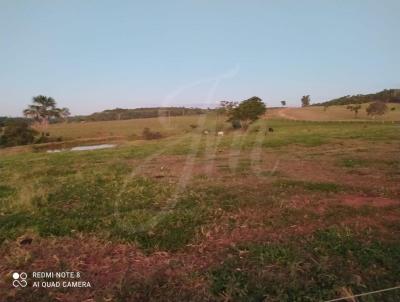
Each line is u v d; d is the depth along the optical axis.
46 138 38.41
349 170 9.70
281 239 4.30
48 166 12.88
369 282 3.23
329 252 3.86
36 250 4.17
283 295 3.01
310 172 9.52
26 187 7.62
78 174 9.71
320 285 3.19
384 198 6.36
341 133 25.91
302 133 26.73
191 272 3.51
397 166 10.02
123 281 3.34
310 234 4.46
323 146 17.12
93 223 5.09
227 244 4.21
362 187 7.24
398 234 4.42
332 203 5.98
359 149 15.02
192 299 3.04
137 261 3.83
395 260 3.62
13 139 39.38
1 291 3.25
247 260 3.71
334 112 67.69
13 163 14.95
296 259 3.65
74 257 3.94
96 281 3.39
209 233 4.57
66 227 4.90
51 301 3.07
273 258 3.72
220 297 3.05
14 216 5.54
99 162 13.69
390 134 23.38
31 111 42.34
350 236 4.31
